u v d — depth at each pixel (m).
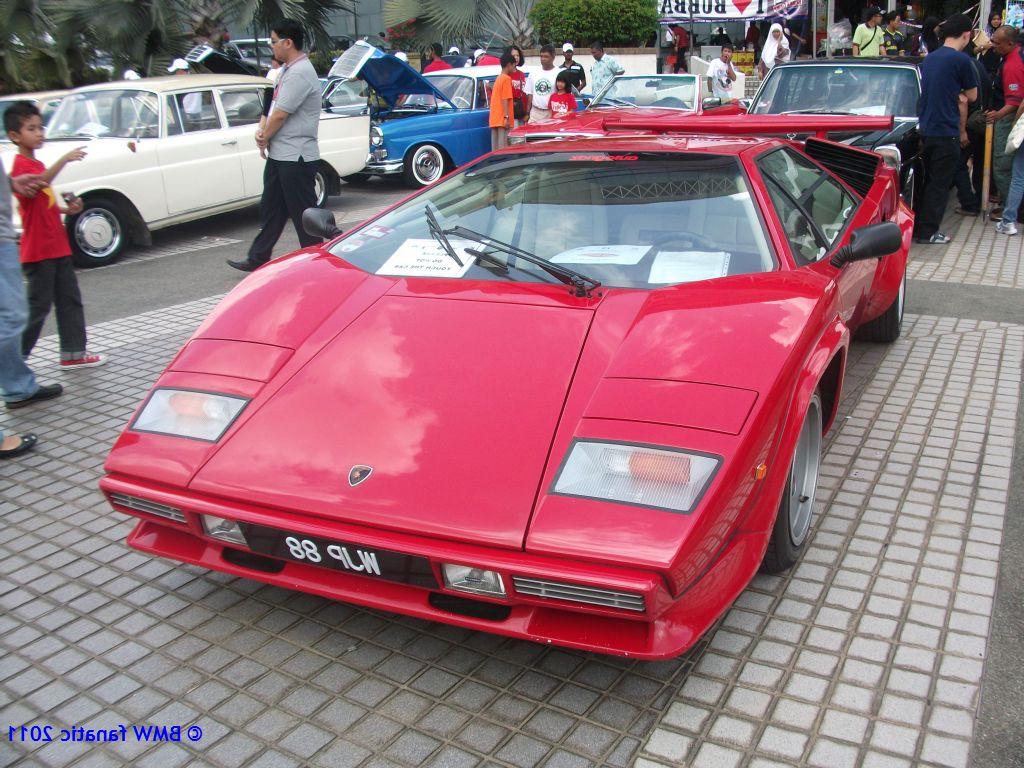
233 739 2.12
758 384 2.19
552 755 2.04
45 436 4.06
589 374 2.31
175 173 8.25
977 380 4.47
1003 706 2.16
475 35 18.31
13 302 3.79
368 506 2.09
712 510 1.95
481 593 2.05
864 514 3.13
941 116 7.25
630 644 2.04
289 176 6.71
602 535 1.92
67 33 13.06
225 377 2.54
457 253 2.99
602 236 2.97
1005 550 2.89
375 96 11.76
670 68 17.27
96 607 2.70
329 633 2.54
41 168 4.55
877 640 2.42
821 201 3.57
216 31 14.70
